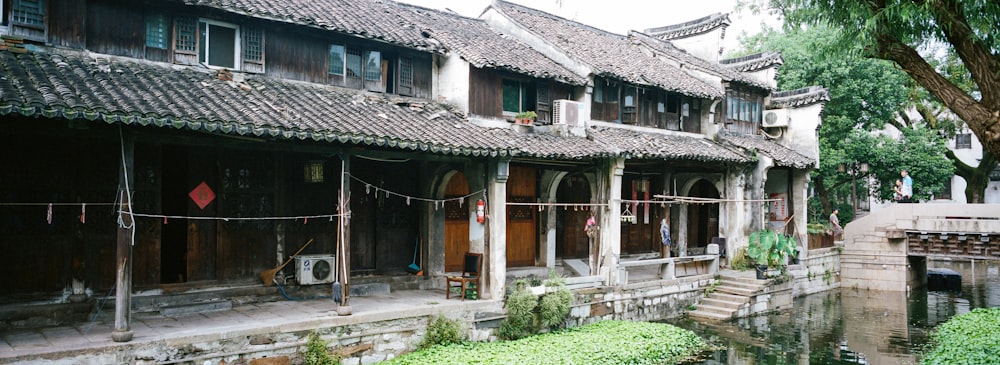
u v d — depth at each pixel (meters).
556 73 18.78
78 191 12.50
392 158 14.74
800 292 26.03
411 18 19.17
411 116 15.25
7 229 11.76
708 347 16.62
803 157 25.92
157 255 13.42
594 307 17.67
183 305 13.16
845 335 18.67
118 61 12.87
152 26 13.53
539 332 16.05
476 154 14.19
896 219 27.44
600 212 18.52
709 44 28.94
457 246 18.67
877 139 31.31
